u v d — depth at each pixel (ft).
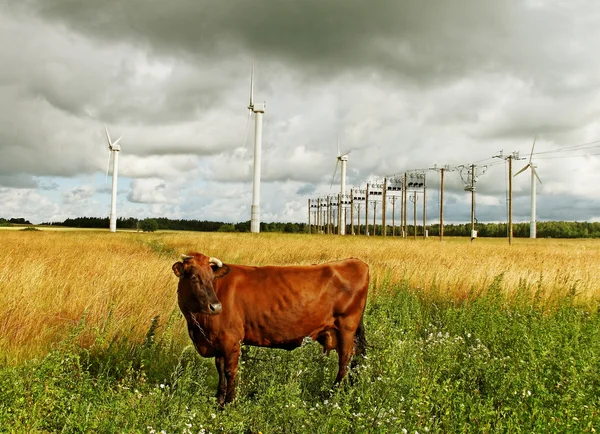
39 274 34.12
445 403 15.70
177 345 23.72
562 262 62.75
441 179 172.55
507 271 44.73
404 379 16.92
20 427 14.19
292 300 19.43
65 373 18.15
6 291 29.12
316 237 152.76
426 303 35.12
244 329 19.20
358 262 21.65
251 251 75.77
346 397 15.70
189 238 121.60
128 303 29.07
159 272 38.93
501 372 18.03
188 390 17.92
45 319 26.18
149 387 18.08
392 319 28.55
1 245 68.80
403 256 72.64
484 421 14.87
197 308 18.03
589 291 38.75
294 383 16.52
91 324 24.44
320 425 14.48
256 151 215.10
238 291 19.10
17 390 15.79
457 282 40.68
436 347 21.76
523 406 15.71
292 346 20.18
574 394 15.83
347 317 20.71
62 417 15.39
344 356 20.59
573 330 23.65
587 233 440.04
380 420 13.92
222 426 15.14
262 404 16.58
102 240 107.65
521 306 31.32
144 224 372.17
